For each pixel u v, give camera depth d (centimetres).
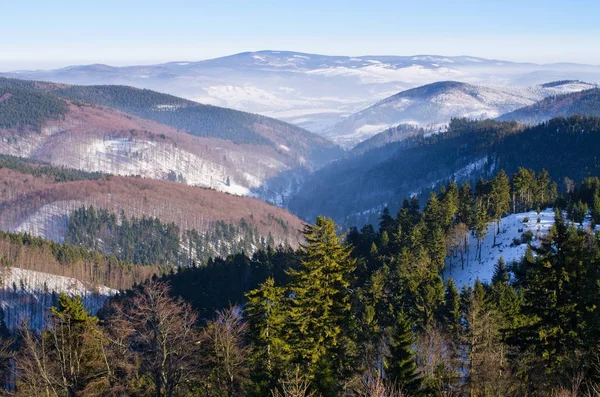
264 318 2866
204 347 3048
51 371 2767
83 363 2833
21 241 12256
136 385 3038
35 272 11162
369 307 4188
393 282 5953
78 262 11881
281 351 2730
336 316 2716
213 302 7825
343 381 2722
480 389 2928
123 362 2891
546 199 10275
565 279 2436
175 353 2822
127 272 12131
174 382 2822
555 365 2488
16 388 2936
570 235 2514
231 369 2931
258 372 2719
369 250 7788
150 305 2922
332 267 2705
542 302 2533
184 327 2956
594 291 2398
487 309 3997
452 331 4369
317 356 2592
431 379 2955
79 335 2856
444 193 10200
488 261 7944
